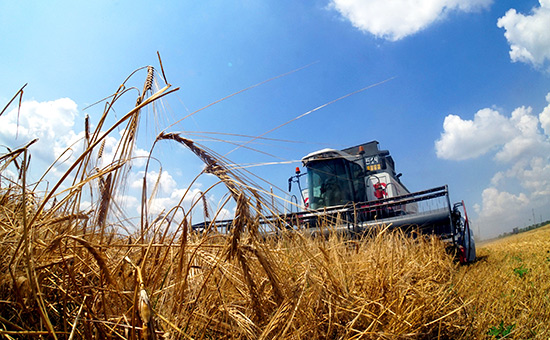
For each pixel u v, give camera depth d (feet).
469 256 27.61
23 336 3.99
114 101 5.24
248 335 5.10
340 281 7.23
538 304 10.98
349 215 24.21
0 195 5.28
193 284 5.90
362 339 6.16
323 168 32.76
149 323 3.05
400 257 10.05
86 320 4.06
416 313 7.60
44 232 4.94
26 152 3.53
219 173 5.12
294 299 5.53
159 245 5.00
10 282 4.21
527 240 69.26
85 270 4.96
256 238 4.91
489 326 9.11
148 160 5.50
